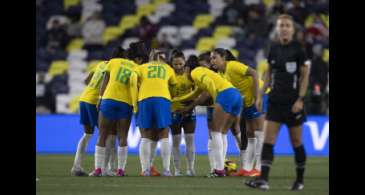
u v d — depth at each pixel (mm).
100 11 101000
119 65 41594
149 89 41156
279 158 62594
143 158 41938
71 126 71312
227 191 31875
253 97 41875
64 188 33656
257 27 93875
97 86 43156
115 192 31766
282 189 32719
